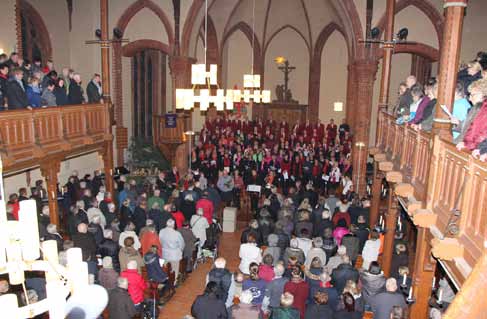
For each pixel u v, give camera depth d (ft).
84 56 61.21
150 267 27.81
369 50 56.13
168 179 52.85
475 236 15.20
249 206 55.47
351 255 30.81
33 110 33.83
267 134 75.10
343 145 68.13
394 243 31.50
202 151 63.82
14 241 9.63
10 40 47.55
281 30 85.92
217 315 21.16
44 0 55.01
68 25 60.13
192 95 33.60
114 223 32.81
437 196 20.03
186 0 60.08
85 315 8.93
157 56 72.90
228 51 88.17
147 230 31.71
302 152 62.80
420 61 71.36
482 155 14.73
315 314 20.39
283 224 34.71
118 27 61.77
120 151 63.77
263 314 23.97
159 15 61.05
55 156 37.29
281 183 59.16
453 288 20.29
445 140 19.20
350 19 56.80
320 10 79.56
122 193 42.06
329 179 58.23
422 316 22.63
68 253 9.79
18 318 7.87
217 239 41.16
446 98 19.97
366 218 38.60
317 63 83.56
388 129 37.14
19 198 35.73
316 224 38.34
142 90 70.03
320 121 79.66
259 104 88.79
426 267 22.21
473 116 17.07
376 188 42.04
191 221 37.37
